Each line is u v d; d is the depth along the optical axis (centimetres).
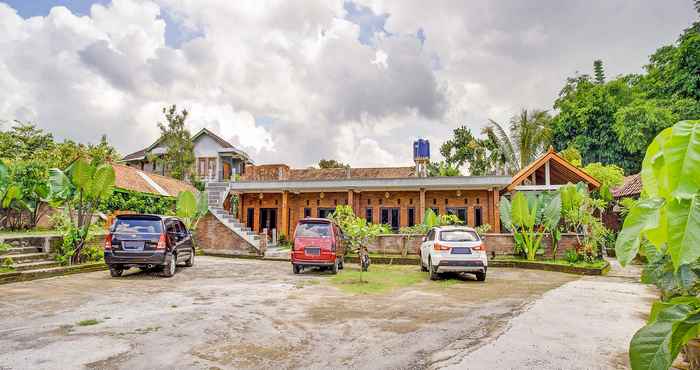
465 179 2000
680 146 173
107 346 529
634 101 3203
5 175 1334
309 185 2133
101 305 779
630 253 192
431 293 955
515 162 2966
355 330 623
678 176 170
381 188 2102
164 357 493
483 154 3466
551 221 1545
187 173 2948
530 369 458
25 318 673
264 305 796
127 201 1877
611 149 3250
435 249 1172
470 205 2122
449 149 3719
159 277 1190
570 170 2048
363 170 2814
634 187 2286
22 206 1611
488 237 1762
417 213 2161
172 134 2930
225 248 2006
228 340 566
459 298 891
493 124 3011
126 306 771
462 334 602
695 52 2895
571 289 1015
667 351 210
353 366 472
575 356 501
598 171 2533
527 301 856
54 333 585
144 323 645
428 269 1306
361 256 1409
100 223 1561
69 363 466
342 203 2238
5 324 634
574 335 593
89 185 1285
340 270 1438
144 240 1148
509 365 470
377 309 771
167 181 2456
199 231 2048
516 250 1708
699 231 165
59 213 1462
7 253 1188
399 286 1064
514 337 582
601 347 537
